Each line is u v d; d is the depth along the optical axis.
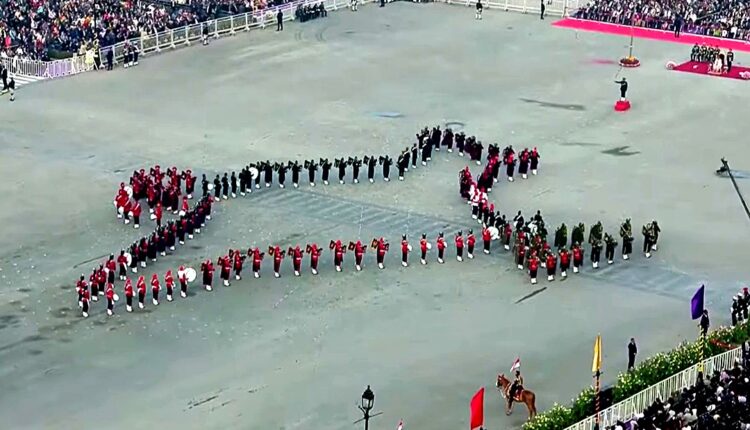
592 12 166.88
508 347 80.44
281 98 132.88
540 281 90.38
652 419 65.69
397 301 87.06
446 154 116.38
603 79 140.88
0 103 129.00
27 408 72.81
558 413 68.19
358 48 152.88
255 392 74.62
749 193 107.44
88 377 76.50
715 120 126.81
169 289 86.25
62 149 116.12
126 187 102.81
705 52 147.25
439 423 71.25
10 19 146.75
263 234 98.06
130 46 142.75
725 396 66.81
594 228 92.25
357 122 125.50
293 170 107.69
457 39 158.12
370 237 97.75
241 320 84.00
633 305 86.56
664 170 112.62
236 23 157.62
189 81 138.25
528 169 111.00
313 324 83.50
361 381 76.00
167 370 77.31
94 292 86.44
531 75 142.50
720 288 89.25
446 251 95.31
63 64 138.88
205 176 107.88
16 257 93.50
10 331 82.12
